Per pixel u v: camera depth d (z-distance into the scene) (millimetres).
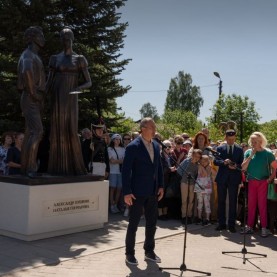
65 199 7215
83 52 12273
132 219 5754
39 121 7324
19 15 11266
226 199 8734
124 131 15711
